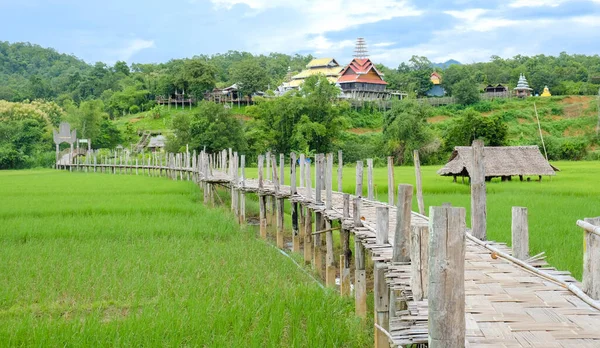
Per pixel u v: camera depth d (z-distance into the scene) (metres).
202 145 60.25
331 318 11.11
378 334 10.30
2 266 15.35
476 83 93.06
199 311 11.23
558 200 24.89
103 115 87.38
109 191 33.03
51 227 20.22
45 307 12.30
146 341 9.77
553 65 112.38
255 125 67.88
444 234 5.61
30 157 75.38
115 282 13.90
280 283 14.25
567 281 8.48
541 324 6.71
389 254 10.45
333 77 98.19
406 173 43.88
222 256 17.09
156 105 95.12
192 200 30.48
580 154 64.62
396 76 101.12
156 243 18.50
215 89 95.12
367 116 83.38
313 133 65.06
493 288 8.16
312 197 19.05
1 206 25.61
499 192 28.84
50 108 97.88
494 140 57.72
